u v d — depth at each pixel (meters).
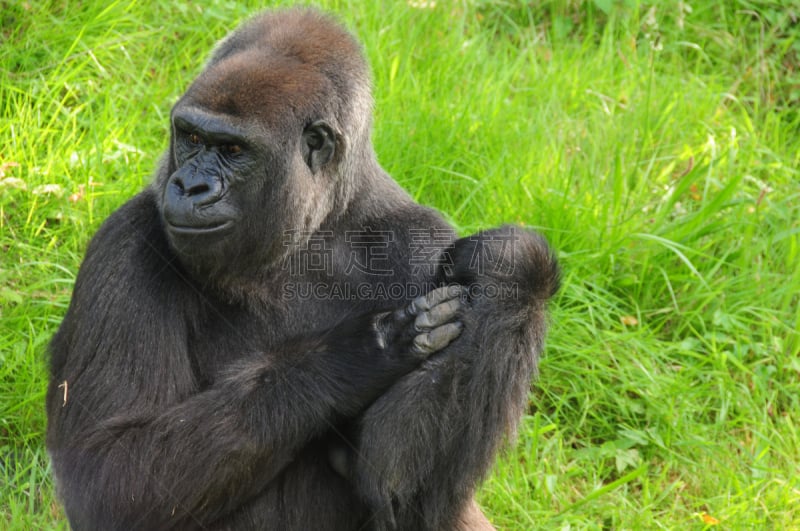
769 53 25.08
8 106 20.08
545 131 21.77
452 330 12.37
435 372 12.41
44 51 21.45
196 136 12.13
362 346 12.23
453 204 20.22
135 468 11.82
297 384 12.02
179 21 22.86
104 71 21.25
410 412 12.30
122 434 11.91
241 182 12.09
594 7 25.45
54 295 17.69
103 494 11.87
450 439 12.65
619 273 19.50
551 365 18.06
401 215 13.82
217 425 11.80
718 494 16.86
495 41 24.66
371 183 13.72
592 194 20.17
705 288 19.25
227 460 11.80
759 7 25.64
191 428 11.83
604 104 22.52
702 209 19.88
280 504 12.70
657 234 19.81
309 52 12.70
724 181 21.42
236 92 12.06
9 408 16.48
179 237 11.88
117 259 12.34
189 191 11.88
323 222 13.22
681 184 20.17
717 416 17.83
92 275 12.41
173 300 12.38
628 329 18.97
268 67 12.35
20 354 16.80
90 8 22.08
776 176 22.14
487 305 12.59
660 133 22.36
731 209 20.86
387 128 20.38
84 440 12.02
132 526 11.98
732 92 24.22
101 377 12.08
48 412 13.05
